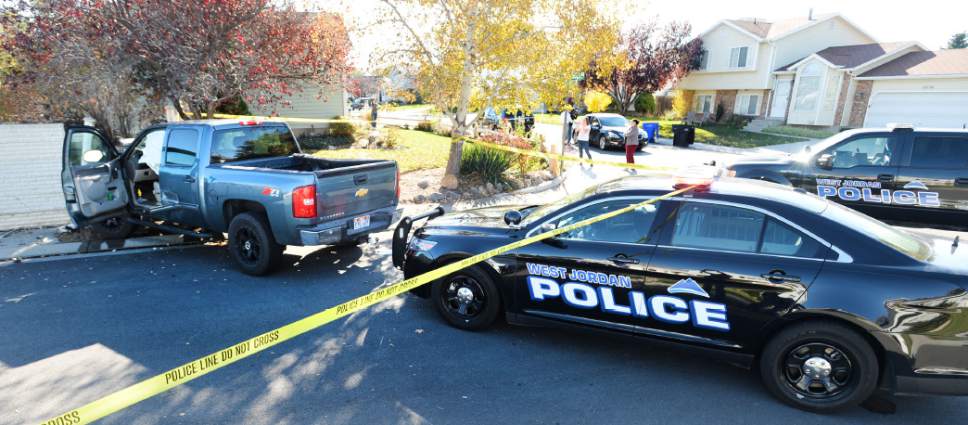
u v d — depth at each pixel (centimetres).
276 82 1004
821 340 348
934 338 323
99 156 671
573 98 1146
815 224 359
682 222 392
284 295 557
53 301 532
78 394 367
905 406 364
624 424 341
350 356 427
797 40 2830
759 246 369
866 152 786
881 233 365
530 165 1301
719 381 397
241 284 589
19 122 955
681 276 381
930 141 746
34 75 846
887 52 2473
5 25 825
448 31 1002
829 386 350
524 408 357
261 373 397
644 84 3381
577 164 1559
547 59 1017
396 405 359
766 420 347
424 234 503
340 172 592
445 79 1031
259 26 909
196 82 852
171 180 670
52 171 811
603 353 439
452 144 1109
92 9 797
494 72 1052
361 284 593
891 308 328
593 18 975
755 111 3006
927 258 345
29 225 806
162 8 809
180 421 338
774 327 359
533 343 456
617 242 409
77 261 664
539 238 434
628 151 1548
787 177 842
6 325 475
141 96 952
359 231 620
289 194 561
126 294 554
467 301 471
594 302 414
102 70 817
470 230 485
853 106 2512
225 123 659
